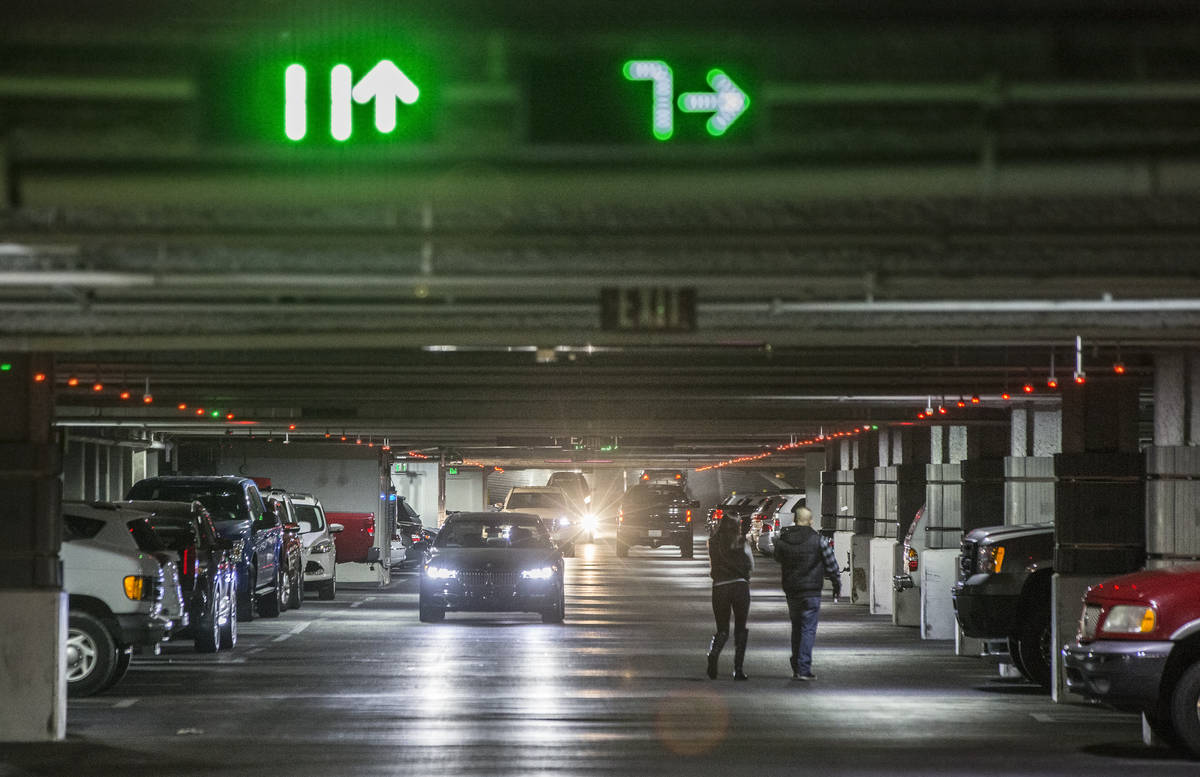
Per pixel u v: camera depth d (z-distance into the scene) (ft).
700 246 77.10
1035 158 66.69
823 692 158.20
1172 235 74.84
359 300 99.55
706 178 66.23
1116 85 65.57
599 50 64.90
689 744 123.34
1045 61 65.67
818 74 65.82
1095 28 65.41
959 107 66.59
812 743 124.36
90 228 74.02
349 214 76.64
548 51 64.90
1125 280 87.40
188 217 76.02
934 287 88.43
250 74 65.62
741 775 109.50
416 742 124.06
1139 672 120.37
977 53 65.67
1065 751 121.80
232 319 106.63
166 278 84.33
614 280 85.10
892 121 66.74
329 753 118.73
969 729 133.28
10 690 126.72
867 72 65.82
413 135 65.41
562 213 76.43
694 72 64.90
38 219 75.92
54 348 108.47
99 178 67.10
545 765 113.09
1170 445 147.95
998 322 109.50
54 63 65.67
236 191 67.00
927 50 65.72
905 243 75.31
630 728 131.75
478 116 66.23
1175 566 129.80
